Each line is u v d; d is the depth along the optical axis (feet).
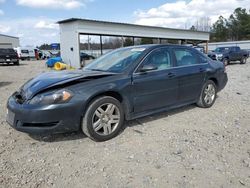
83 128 12.91
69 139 13.65
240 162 11.12
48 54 165.78
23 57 149.07
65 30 71.72
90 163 11.14
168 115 17.88
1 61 89.15
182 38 103.86
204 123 16.30
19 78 45.57
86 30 69.05
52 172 10.44
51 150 12.41
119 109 13.84
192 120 16.87
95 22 70.64
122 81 13.83
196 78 18.20
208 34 117.80
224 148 12.55
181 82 16.99
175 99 16.87
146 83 14.82
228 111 19.11
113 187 9.41
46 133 12.04
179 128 15.33
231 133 14.58
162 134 14.34
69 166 10.91
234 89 29.40
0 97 25.34
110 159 11.46
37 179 9.93
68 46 71.46
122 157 11.64
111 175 10.19
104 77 13.55
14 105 12.57
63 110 11.91
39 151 12.31
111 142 13.30
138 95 14.57
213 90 20.11
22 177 10.06
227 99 23.36
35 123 11.84
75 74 14.08
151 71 15.19
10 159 11.51
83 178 10.00
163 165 10.90
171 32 97.50
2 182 9.69
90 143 13.16
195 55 18.89
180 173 10.26
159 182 9.67
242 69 60.80
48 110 11.68
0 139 13.71
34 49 154.40
